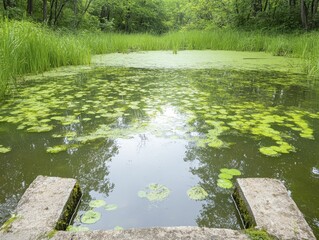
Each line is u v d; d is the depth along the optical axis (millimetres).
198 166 1831
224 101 3305
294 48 8648
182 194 1524
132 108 2971
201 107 3035
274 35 12414
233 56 8336
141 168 1804
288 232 1106
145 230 1111
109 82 4324
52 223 1149
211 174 1733
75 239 1065
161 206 1420
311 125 2557
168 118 2678
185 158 1937
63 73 5074
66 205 1286
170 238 1068
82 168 1795
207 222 1307
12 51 4109
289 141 2211
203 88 3979
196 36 11188
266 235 1087
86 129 2416
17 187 1564
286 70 5820
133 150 2047
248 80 4664
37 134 2311
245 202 1318
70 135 2299
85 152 2012
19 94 3531
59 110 2898
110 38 9812
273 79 4777
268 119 2693
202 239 1064
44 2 11750
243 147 2098
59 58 5820
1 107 2992
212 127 2469
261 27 14664
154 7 23984
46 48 5336
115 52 9195
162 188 1575
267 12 15383
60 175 1706
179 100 3309
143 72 5375
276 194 1348
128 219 1317
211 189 1574
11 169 1770
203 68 6000
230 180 1657
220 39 11078
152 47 10453
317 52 5750
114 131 2373
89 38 8891
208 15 19516
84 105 3074
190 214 1361
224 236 1081
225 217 1343
